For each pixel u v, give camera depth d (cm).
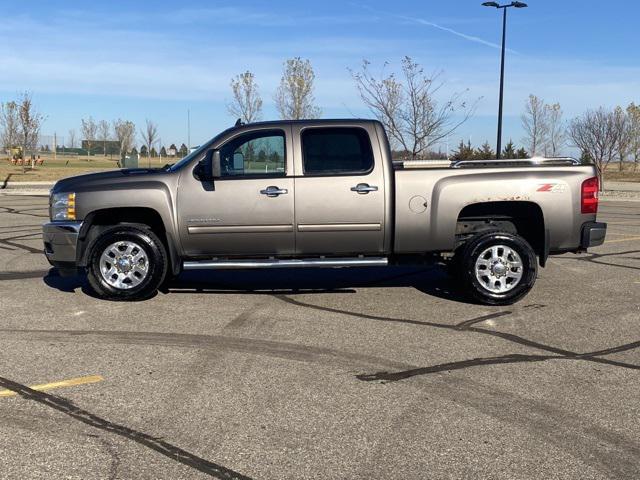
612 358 543
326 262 722
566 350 564
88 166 5156
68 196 720
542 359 539
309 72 2928
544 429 404
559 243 720
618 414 427
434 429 403
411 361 532
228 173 718
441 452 372
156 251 723
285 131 720
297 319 663
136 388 469
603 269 953
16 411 427
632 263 1009
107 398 450
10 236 1297
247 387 472
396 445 381
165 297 761
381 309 708
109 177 731
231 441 386
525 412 429
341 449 376
